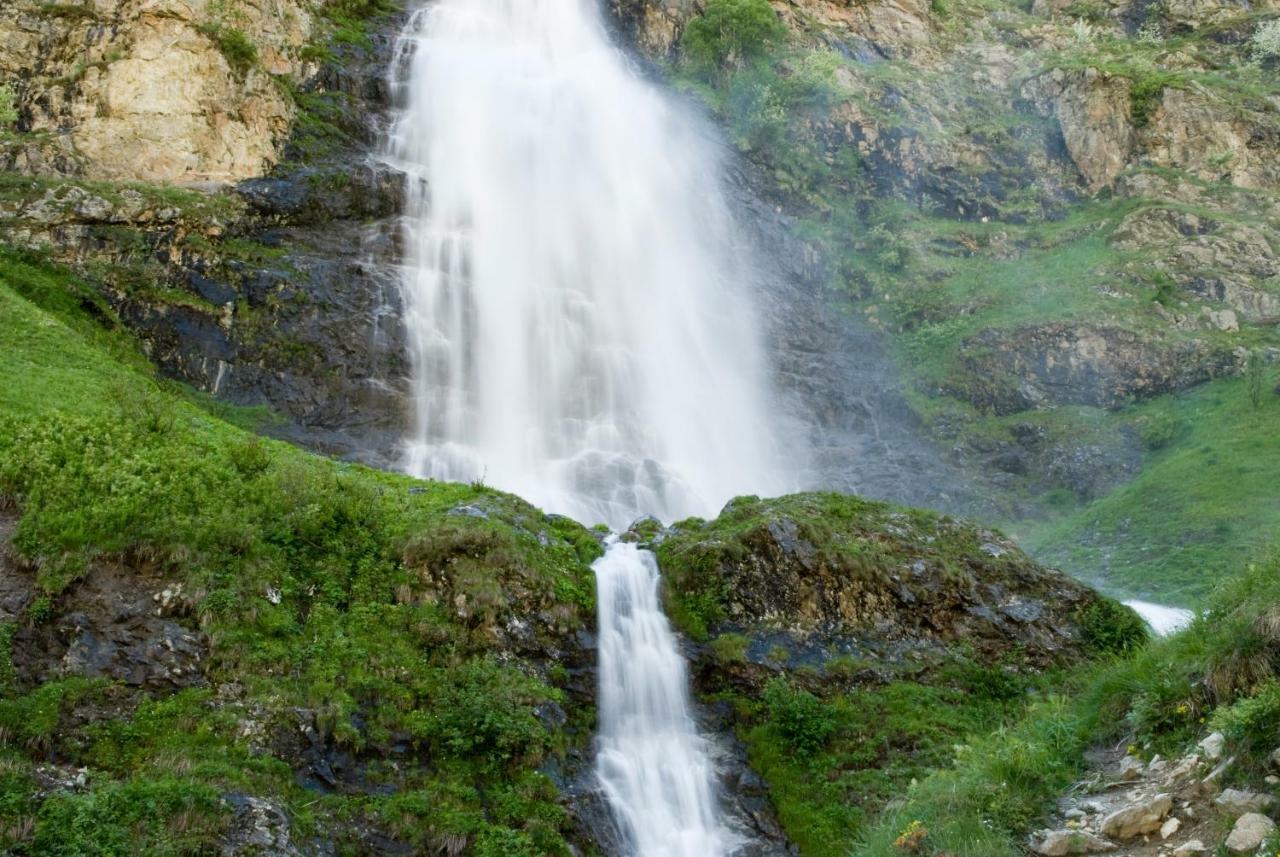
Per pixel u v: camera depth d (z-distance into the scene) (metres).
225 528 16.95
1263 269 44.62
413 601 17.47
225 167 32.66
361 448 27.67
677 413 34.69
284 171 33.56
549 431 31.58
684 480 30.12
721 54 52.22
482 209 37.25
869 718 17.61
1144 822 11.34
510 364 33.06
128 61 32.25
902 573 20.12
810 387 38.34
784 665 18.41
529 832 14.55
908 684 18.38
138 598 15.84
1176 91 52.03
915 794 14.17
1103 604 20.45
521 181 39.78
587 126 44.03
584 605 18.47
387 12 45.72
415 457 27.88
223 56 33.72
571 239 38.75
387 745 15.12
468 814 14.38
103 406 20.44
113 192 29.34
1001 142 52.44
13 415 18.55
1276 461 32.09
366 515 18.58
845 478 34.97
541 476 29.36
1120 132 51.50
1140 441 36.66
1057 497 35.53
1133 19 65.44
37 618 14.92
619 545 20.81
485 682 16.41
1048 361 39.88
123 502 16.91
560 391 33.47
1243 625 12.71
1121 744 13.50
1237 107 51.78
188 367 27.66
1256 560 14.77
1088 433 37.25
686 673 18.44
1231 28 61.12
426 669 16.44
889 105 52.62
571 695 17.36
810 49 54.66
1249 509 29.91
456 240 34.62
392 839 13.91
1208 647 13.15
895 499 34.31
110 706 14.26
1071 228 47.88
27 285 25.86
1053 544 32.53
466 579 17.72
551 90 44.62
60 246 27.81
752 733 17.44
